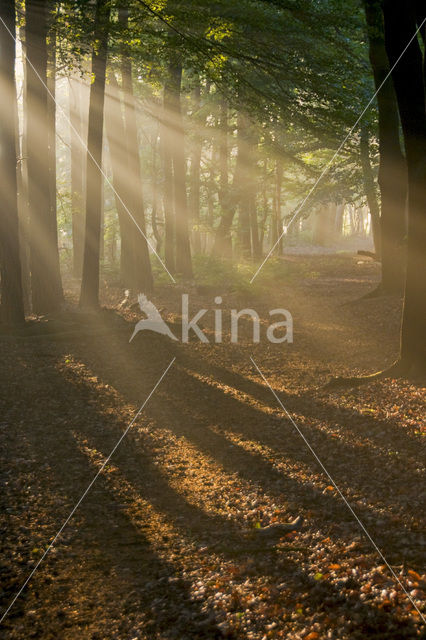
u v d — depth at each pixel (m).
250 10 14.88
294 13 14.88
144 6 14.02
